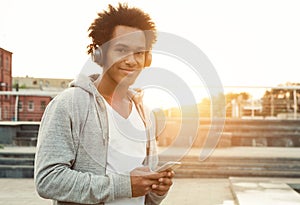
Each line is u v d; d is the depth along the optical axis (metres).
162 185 1.38
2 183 8.99
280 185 7.21
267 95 16.69
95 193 1.33
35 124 14.95
